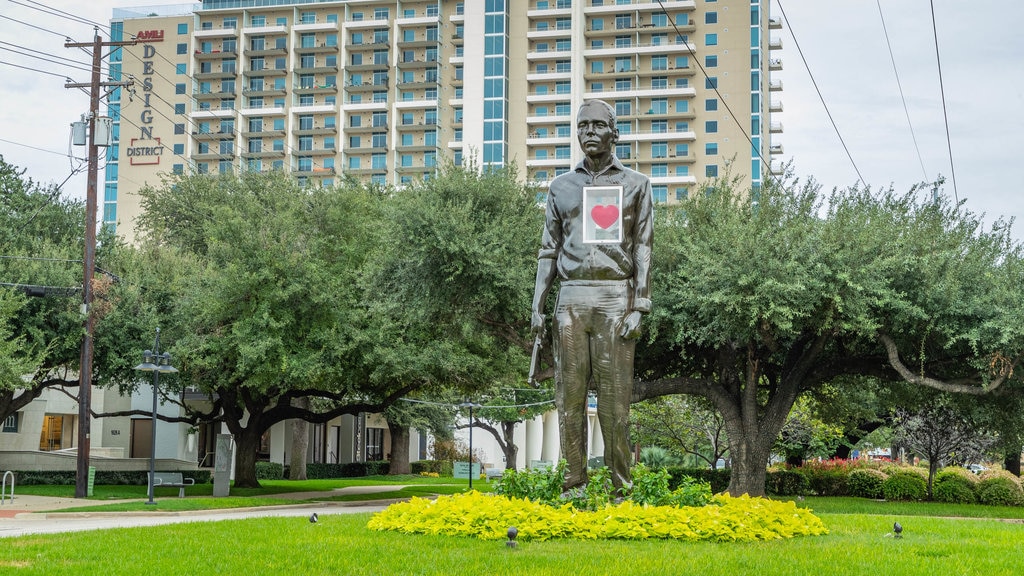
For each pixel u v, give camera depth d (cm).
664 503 1266
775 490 3077
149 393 5591
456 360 3041
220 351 3066
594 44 10356
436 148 10394
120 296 3288
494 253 2425
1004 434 2772
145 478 4006
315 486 4166
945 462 4262
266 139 10806
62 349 3203
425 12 10694
